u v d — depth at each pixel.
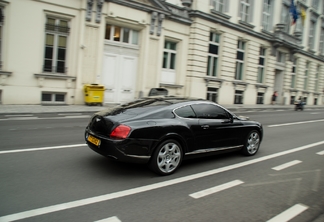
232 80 24.36
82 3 14.62
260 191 4.50
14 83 13.23
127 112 5.11
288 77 32.00
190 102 5.65
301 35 34.53
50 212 3.43
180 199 4.04
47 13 13.92
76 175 4.78
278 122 14.20
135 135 4.63
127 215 3.47
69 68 14.91
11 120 9.77
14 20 12.99
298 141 9.11
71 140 7.28
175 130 5.07
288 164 6.18
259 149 7.59
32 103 13.80
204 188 4.52
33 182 4.36
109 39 16.61
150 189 4.35
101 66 15.81
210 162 6.03
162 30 18.62
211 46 22.73
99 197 3.96
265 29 28.09
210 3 21.44
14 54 13.12
